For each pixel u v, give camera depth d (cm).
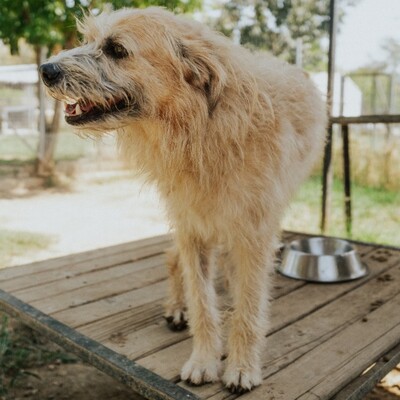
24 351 147
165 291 137
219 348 98
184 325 114
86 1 346
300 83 115
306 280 143
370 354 101
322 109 133
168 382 90
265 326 96
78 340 106
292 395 87
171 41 84
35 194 386
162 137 88
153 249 175
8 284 141
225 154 87
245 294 94
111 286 141
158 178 96
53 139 439
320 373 94
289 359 99
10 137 581
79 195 384
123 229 286
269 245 97
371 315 120
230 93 85
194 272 99
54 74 84
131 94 86
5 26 365
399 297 131
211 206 91
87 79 84
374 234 241
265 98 91
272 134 93
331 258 145
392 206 297
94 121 88
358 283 142
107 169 467
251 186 91
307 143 115
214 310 100
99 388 138
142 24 85
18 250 241
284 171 97
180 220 99
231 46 90
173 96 85
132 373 93
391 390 138
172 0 330
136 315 122
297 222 271
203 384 91
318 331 112
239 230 93
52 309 125
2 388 132
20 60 744
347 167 212
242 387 88
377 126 450
